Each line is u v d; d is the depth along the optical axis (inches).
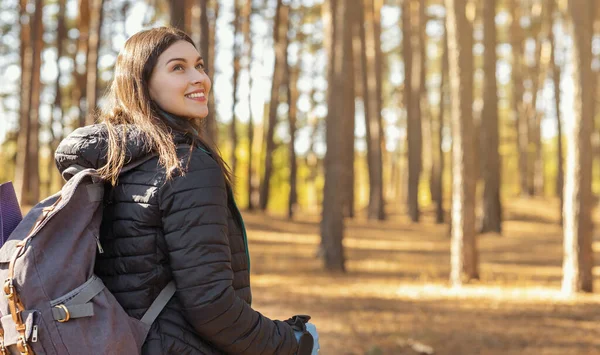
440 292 451.2
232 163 1197.1
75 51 1219.2
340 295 429.4
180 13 417.4
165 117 76.4
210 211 69.0
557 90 1273.4
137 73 76.9
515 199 1395.2
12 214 73.0
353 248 804.0
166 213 68.8
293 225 1079.0
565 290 444.8
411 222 1170.0
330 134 575.8
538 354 277.0
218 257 68.6
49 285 64.1
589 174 437.1
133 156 70.5
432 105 1806.1
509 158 2202.3
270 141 1246.3
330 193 575.5
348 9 573.6
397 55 1659.7
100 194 69.7
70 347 63.7
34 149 1075.3
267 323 72.0
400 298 422.9
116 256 71.1
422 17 1187.9
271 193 2209.6
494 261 672.4
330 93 577.0
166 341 69.9
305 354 75.7
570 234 441.4
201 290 67.5
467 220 494.6
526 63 1599.4
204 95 79.6
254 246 792.3
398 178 2230.6
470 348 284.7
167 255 70.6
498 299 421.4
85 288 65.6
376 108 1219.2
